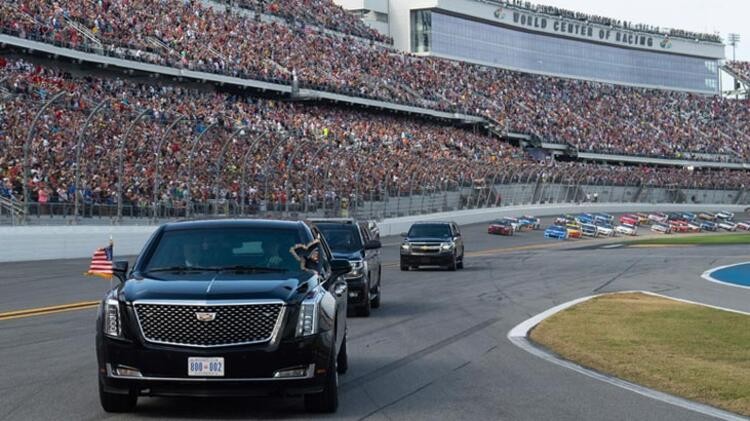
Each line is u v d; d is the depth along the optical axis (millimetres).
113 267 9641
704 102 125625
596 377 11539
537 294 25531
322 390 8781
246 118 62906
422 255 35656
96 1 60344
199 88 68250
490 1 111688
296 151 55188
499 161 86562
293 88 72688
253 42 73562
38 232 38188
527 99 104438
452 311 20719
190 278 9117
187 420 8641
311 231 10523
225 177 52562
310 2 89188
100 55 57219
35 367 12133
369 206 65000
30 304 21484
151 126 51562
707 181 109125
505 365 12555
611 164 108688
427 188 73188
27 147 37344
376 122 81562
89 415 8852
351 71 82875
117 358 8484
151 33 63125
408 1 107688
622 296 24109
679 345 14445
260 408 9273
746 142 120250
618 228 78125
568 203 93188
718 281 30719
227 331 8492
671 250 54531
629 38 126312
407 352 13906
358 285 18906
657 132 113250
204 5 74000
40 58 56344
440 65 97875
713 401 10023
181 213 45750
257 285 8805
